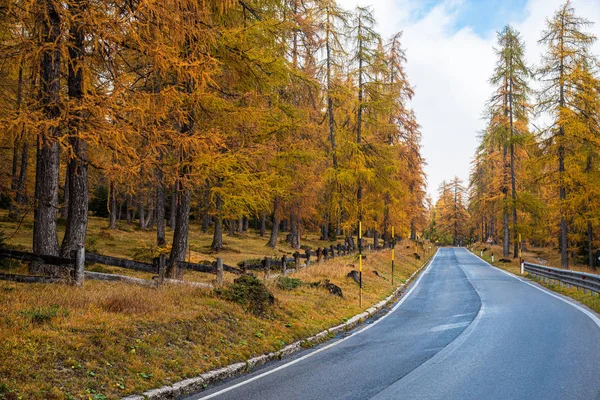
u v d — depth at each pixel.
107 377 5.39
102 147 7.92
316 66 24.08
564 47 26.77
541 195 40.97
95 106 7.11
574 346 7.88
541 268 22.16
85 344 5.93
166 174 9.79
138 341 6.43
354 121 26.97
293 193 24.42
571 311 12.24
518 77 37.16
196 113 11.21
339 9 23.44
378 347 8.30
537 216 38.69
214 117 11.30
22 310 6.67
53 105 7.34
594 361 6.84
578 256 39.81
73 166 9.92
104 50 7.59
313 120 24.61
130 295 8.27
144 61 9.12
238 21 11.63
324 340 9.30
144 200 34.19
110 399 5.02
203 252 25.23
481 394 5.36
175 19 7.95
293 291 12.77
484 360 7.00
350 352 7.97
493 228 70.12
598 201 27.94
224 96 12.42
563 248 28.41
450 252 63.84
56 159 11.33
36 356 5.28
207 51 9.74
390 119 34.25
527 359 7.02
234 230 42.56
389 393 5.46
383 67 26.14
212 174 11.28
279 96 15.37
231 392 5.71
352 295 14.35
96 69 8.32
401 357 7.38
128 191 9.35
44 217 11.05
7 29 8.11
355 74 26.42
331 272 17.14
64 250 10.26
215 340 7.40
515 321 10.59
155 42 7.62
